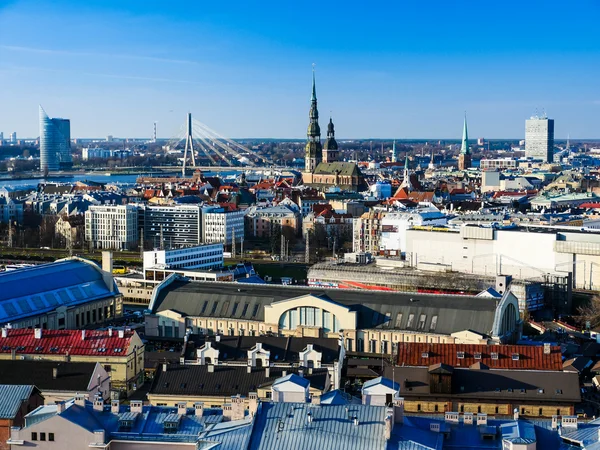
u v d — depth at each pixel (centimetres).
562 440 19875
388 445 18900
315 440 19175
